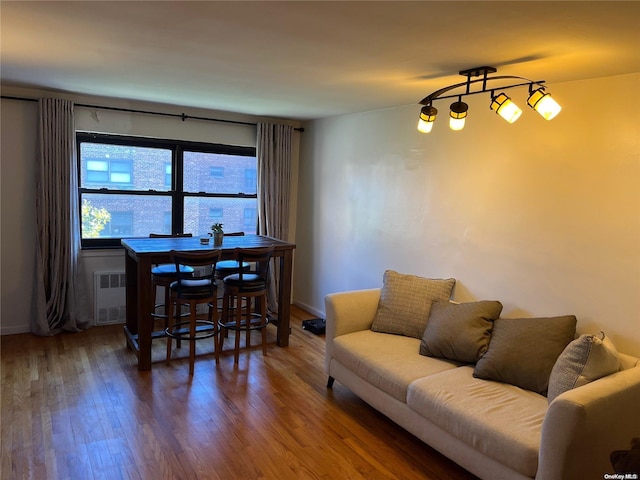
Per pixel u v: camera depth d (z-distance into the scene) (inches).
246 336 167.9
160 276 149.4
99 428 109.2
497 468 85.0
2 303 167.5
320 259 206.8
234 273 163.8
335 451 104.2
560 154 113.0
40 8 77.6
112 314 184.9
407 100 149.3
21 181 164.9
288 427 113.4
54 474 92.0
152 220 193.5
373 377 114.2
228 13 77.5
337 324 131.4
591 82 106.6
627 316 102.3
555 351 101.3
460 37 83.4
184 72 123.8
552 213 115.3
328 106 168.2
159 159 192.1
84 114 171.3
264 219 208.8
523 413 89.6
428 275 151.5
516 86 112.1
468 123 135.6
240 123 203.0
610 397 78.3
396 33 83.2
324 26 81.6
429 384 101.9
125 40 95.6
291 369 148.9
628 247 101.4
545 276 117.5
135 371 141.7
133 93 159.6
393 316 134.0
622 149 101.7
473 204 135.3
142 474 93.0
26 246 168.4
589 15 69.6
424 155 151.4
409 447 107.0
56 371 139.7
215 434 108.8
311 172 211.2
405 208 159.6
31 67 123.9
